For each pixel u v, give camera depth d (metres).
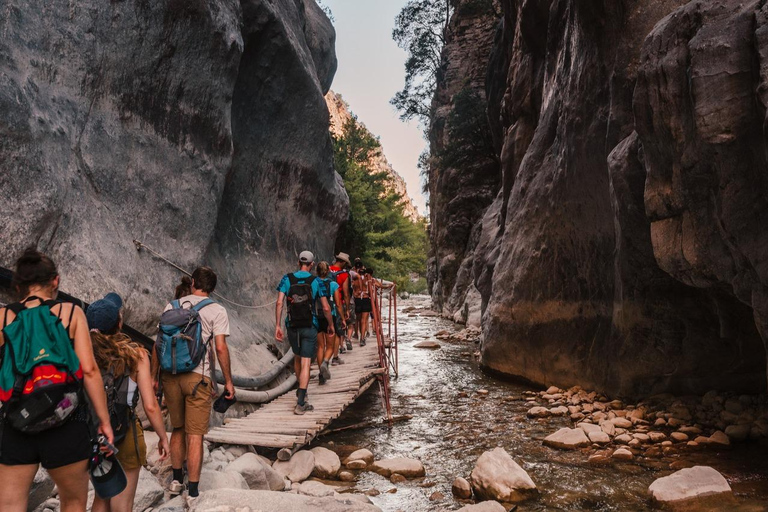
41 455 2.45
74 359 2.52
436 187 33.75
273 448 6.19
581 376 9.10
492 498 4.85
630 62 7.77
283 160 11.94
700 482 4.68
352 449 6.54
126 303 5.76
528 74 15.05
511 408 8.51
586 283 9.05
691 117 5.36
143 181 6.76
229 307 9.09
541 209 10.33
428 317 29.41
